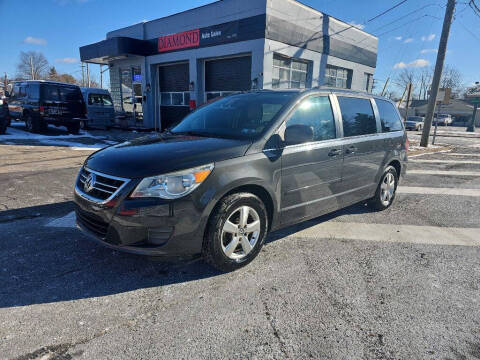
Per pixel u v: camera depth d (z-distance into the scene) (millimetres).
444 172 8578
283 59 14656
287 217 3379
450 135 25844
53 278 2816
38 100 12594
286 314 2434
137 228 2557
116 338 2133
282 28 13570
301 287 2809
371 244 3797
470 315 2490
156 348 2051
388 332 2268
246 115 3521
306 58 15328
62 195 5191
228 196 2832
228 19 13797
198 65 15430
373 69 21219
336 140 3797
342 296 2693
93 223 2820
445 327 2338
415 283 2945
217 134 3398
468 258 3504
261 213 3094
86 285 2732
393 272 3137
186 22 15391
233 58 14578
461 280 3021
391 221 4625
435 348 2125
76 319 2307
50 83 12883
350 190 4133
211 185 2682
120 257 3219
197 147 2906
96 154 3174
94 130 16609
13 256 3170
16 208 4531
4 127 12086
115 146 3305
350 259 3381
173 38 15906
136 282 2807
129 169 2633
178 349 2051
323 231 4156
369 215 4867
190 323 2303
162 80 17922
